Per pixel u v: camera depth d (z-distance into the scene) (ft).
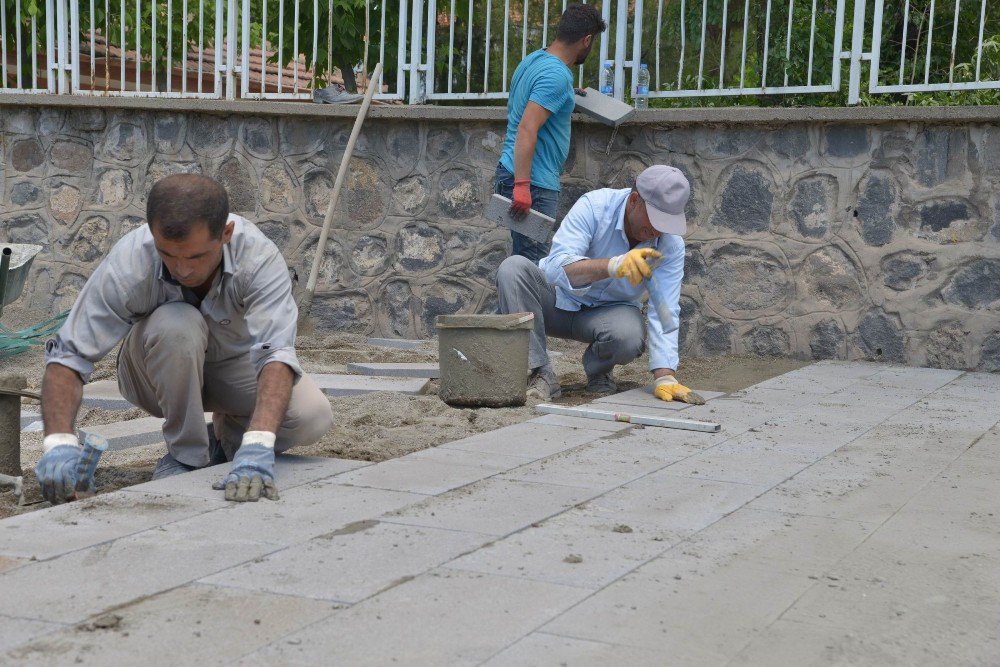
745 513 9.93
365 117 23.08
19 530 9.00
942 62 24.72
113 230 25.70
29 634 6.77
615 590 7.75
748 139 20.85
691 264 21.49
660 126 21.47
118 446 14.52
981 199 19.34
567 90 19.71
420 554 8.49
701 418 14.76
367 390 17.56
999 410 15.51
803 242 20.65
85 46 28.37
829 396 16.67
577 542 8.91
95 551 8.45
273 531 9.06
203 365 11.64
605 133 21.89
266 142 24.21
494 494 10.45
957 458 12.35
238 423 12.99
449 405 16.20
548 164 20.30
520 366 16.02
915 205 19.80
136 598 7.42
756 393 16.97
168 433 11.89
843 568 8.39
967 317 19.56
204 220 9.74
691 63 22.21
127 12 27.84
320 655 6.50
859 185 20.15
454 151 22.90
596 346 17.17
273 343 10.82
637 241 16.52
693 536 9.16
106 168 25.61
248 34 24.36
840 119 19.88
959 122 19.34
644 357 21.35
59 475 9.87
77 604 7.29
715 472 11.55
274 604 7.34
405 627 6.97
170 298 11.21
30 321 25.88
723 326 21.38
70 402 10.50
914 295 19.93
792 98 23.02
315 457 12.05
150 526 9.17
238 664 6.36
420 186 23.21
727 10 21.50
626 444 13.00
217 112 24.30
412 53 23.39
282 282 11.07
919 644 6.92
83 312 10.72
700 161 21.27
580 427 14.12
